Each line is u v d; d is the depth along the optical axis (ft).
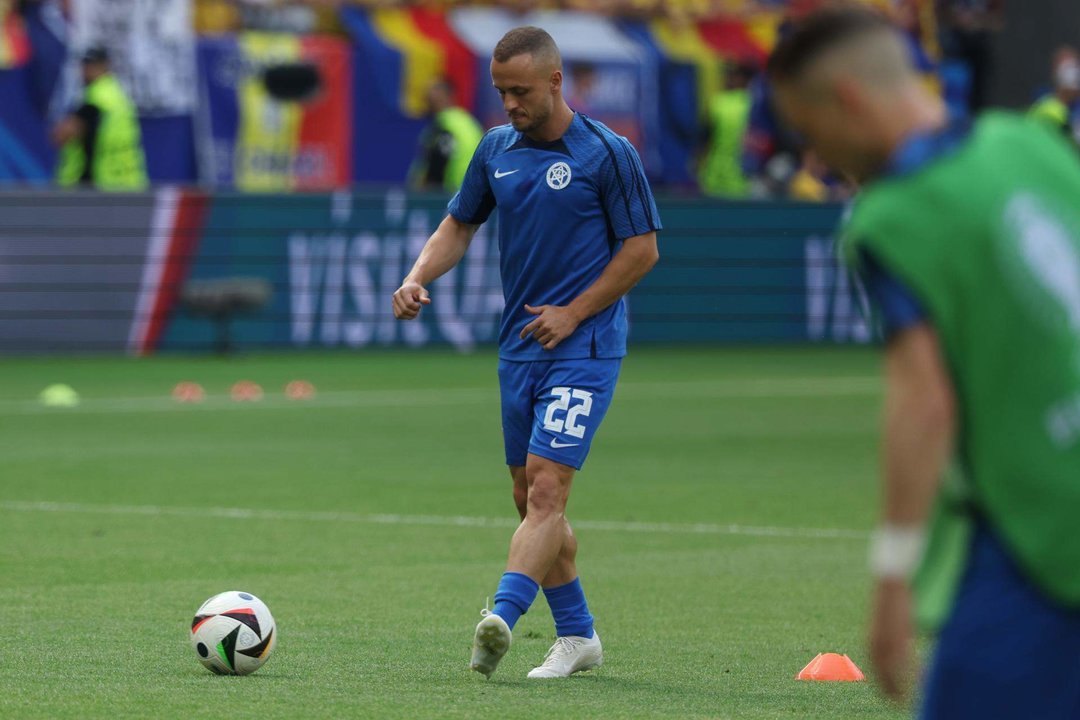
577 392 69.67
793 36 35.47
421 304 72.23
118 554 102.68
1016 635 34.12
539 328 69.41
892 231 33.63
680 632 80.84
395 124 285.02
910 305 33.47
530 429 71.61
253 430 172.45
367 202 255.70
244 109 272.10
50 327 241.96
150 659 71.10
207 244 248.32
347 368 236.63
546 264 70.59
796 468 148.66
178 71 266.36
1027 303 33.73
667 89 304.50
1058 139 35.58
